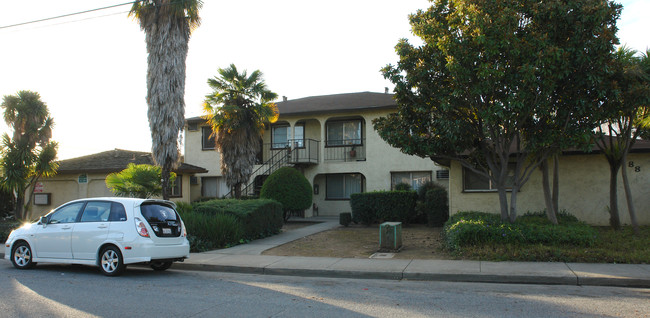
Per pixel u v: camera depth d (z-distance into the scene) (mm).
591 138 11398
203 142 25859
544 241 10750
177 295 7445
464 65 10633
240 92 18984
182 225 10055
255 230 14828
